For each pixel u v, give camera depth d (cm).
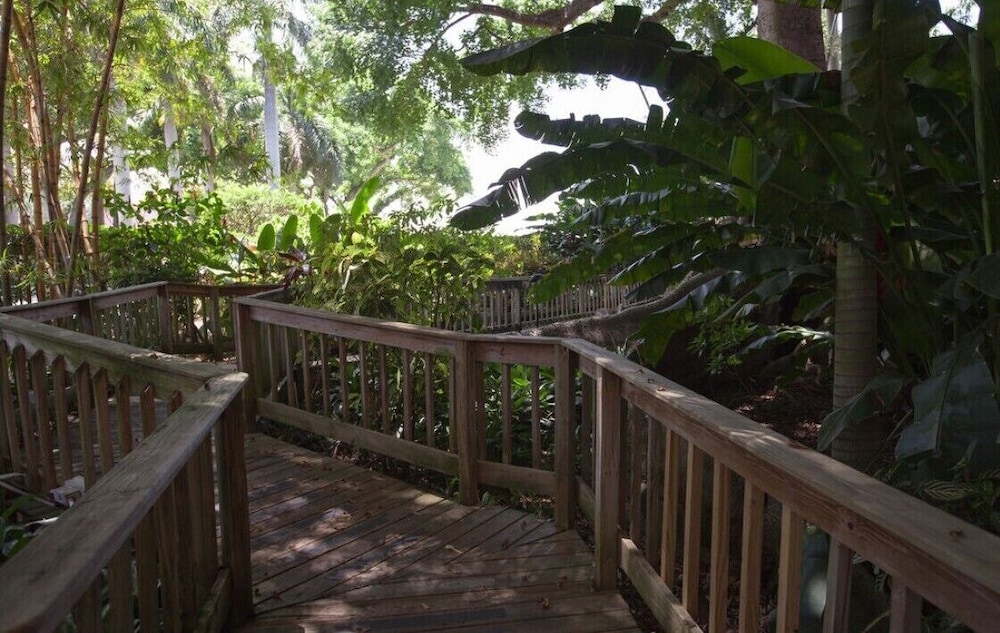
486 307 1029
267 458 442
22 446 427
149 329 715
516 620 258
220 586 234
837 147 248
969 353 212
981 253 264
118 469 150
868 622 226
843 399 267
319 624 255
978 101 232
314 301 567
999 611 91
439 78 1025
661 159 268
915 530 105
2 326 351
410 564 304
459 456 372
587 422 341
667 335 436
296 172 2961
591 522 314
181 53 880
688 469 209
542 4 1129
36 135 782
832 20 827
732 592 351
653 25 234
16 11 634
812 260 316
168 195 933
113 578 146
